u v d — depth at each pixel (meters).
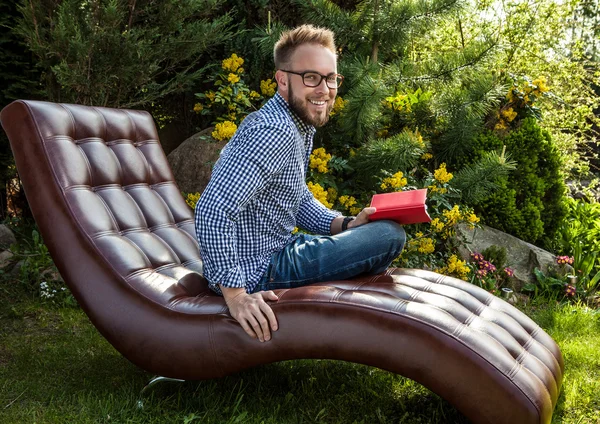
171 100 5.48
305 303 1.96
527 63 6.82
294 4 5.07
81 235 2.21
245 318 1.95
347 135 4.48
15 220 4.51
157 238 2.57
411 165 4.25
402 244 2.27
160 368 2.09
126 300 2.13
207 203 1.92
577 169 7.33
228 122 4.21
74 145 2.44
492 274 4.09
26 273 3.58
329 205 3.93
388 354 1.90
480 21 7.05
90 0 3.72
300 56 2.05
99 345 2.83
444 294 2.24
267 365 2.59
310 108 2.09
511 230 4.51
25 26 3.74
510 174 4.67
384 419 2.19
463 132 4.41
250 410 2.22
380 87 4.02
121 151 2.71
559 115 7.07
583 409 2.34
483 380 1.84
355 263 2.20
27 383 2.38
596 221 4.99
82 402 2.19
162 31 4.20
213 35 4.32
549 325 3.41
